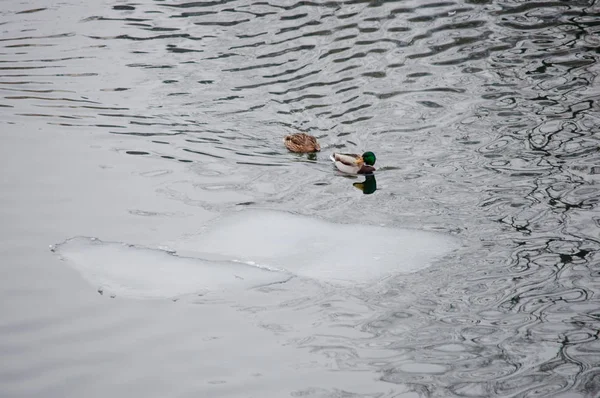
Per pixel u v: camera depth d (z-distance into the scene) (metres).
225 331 13.41
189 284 14.66
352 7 25.80
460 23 24.62
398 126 20.31
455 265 15.08
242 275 14.92
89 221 16.64
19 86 22.27
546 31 24.12
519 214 16.72
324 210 17.16
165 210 17.09
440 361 12.60
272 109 21.05
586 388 11.92
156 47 24.25
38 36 25.09
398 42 23.83
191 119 20.70
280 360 12.70
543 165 18.55
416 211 17.03
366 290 14.46
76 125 20.44
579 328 13.21
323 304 14.09
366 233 16.22
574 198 17.17
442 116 20.64
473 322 13.49
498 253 15.40
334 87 21.88
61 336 13.26
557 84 21.73
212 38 24.59
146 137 20.00
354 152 19.31
